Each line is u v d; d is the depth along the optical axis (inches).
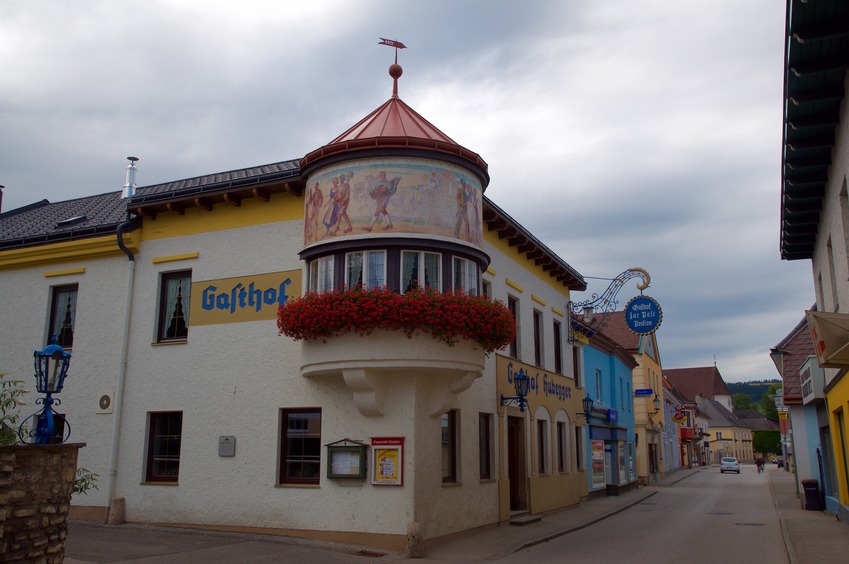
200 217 634.8
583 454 987.9
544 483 795.4
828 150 502.3
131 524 596.4
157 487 598.2
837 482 755.4
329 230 537.0
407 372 530.3
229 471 576.7
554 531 660.7
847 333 415.2
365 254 526.0
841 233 509.7
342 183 538.0
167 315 639.8
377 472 525.7
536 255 812.6
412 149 536.1
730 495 1272.1
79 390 647.1
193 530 572.4
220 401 592.4
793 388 975.6
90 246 665.6
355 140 535.8
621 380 1336.1
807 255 762.8
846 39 371.2
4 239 706.2
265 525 554.9
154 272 644.1
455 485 584.7
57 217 838.5
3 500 299.0
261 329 589.9
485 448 672.4
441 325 505.7
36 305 687.7
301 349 548.7
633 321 811.4
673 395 2454.5
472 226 561.3
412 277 524.1
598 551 558.6
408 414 526.9
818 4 346.0
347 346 512.7
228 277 613.0
